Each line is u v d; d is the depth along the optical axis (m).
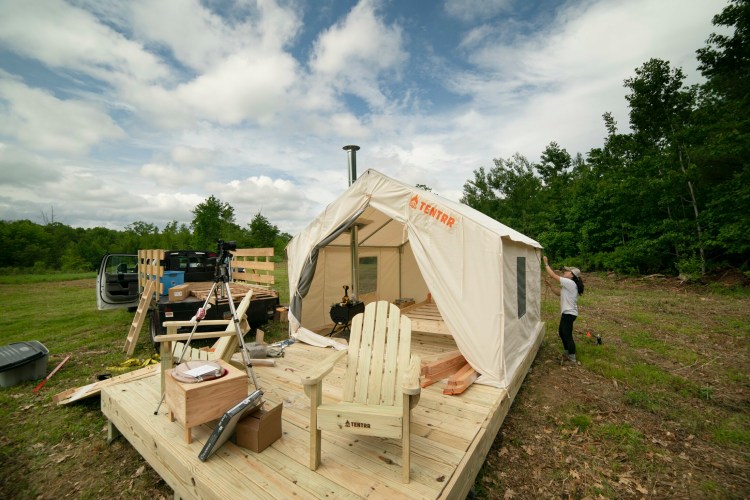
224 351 3.54
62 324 8.70
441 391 3.73
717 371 5.24
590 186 19.86
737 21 14.30
